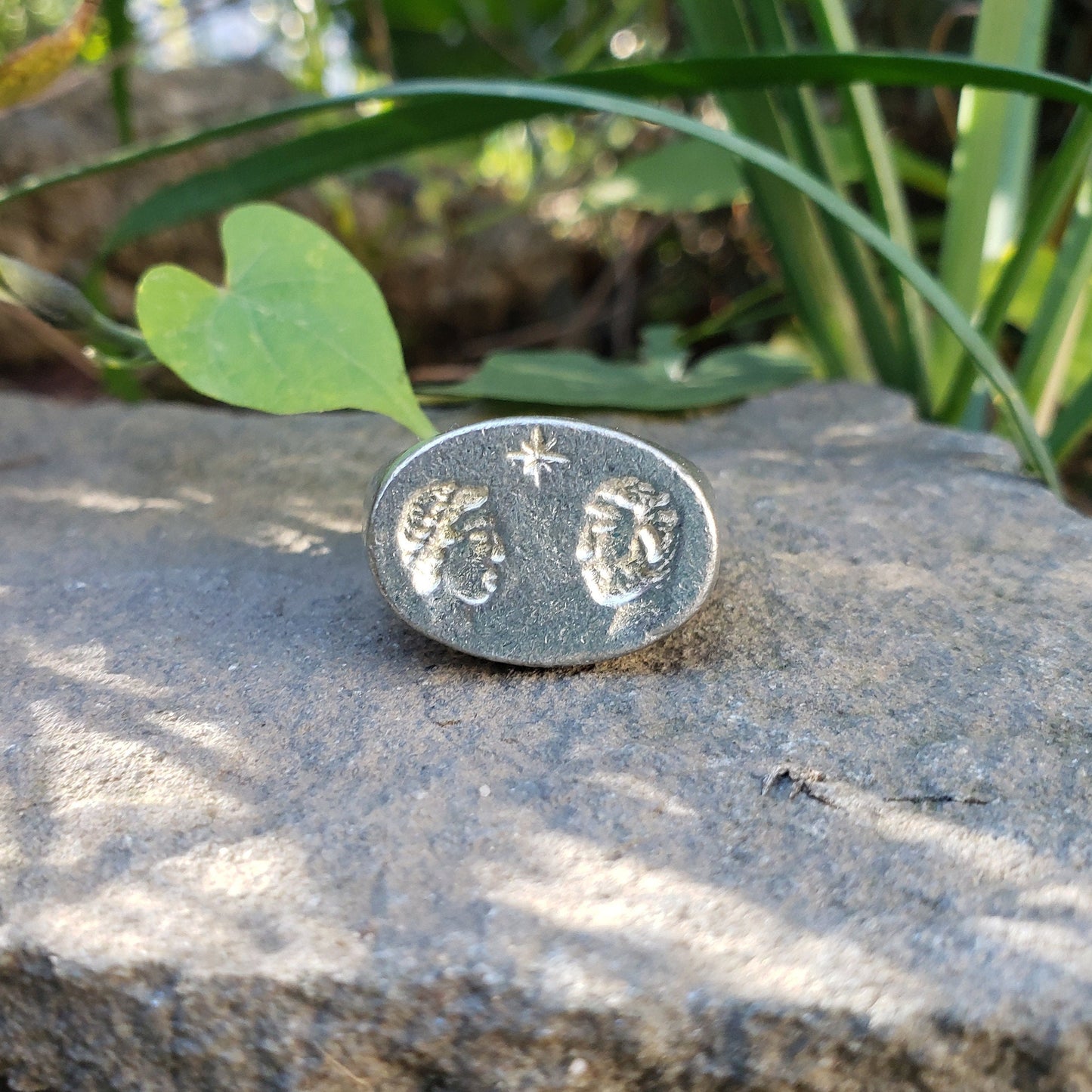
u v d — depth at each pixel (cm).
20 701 7
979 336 9
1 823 6
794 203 12
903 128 19
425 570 7
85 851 5
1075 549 8
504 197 22
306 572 8
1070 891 5
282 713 6
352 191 19
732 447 10
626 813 6
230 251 7
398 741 6
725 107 12
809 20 19
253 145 18
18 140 17
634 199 16
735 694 6
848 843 5
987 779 6
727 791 6
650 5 20
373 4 18
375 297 7
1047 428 13
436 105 11
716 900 5
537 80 10
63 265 17
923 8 18
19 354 17
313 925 5
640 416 11
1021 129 13
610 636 7
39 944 5
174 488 10
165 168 18
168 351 7
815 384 12
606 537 7
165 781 6
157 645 7
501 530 7
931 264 19
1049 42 18
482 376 11
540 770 6
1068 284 11
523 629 7
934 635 7
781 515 9
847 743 6
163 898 5
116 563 9
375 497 7
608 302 22
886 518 9
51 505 10
